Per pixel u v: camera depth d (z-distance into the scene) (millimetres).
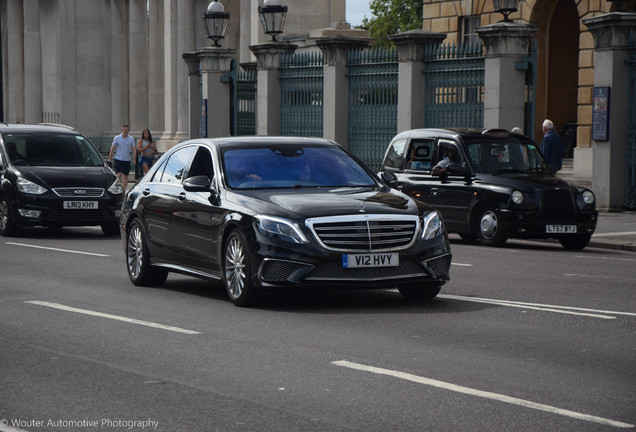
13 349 9430
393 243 11617
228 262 12219
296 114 33812
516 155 20750
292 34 48406
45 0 68438
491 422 6824
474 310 11539
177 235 13344
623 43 25875
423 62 29156
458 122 28188
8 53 70750
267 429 6688
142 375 8305
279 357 8969
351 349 9305
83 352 9266
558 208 19328
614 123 26031
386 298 12562
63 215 21594
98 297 12898
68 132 23672
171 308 11906
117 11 65812
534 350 9195
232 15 59188
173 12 57750
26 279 14734
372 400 7418
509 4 26078
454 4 39000
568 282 14102
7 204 22078
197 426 6762
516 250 19188
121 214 14844
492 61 26375
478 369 8422
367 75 31219
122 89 66000
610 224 23281
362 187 12906
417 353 9094
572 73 37562
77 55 66938
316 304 12102
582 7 33812
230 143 13438
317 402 7379
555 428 6672
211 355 9078
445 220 20719
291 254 11398
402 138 22125
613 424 6766
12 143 22922
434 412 7082
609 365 8562
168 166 14219
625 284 13883
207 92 36500
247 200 12141
